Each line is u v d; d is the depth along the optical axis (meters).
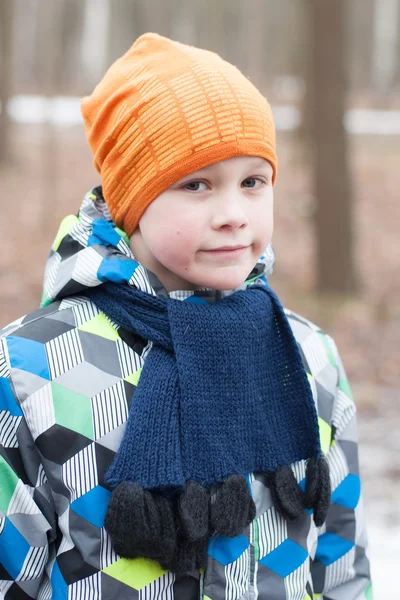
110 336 1.45
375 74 35.12
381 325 6.82
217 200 1.40
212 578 1.36
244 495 1.33
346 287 7.88
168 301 1.40
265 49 30.83
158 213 1.41
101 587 1.34
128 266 1.44
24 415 1.39
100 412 1.38
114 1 27.92
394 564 3.17
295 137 14.88
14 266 8.45
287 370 1.49
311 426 1.46
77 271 1.46
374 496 3.86
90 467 1.36
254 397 1.42
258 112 1.43
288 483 1.42
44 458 1.38
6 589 1.42
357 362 6.01
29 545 1.39
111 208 1.52
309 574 1.51
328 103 7.80
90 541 1.34
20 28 29.08
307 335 1.66
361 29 34.31
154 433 1.33
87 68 33.41
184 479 1.31
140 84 1.44
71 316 1.47
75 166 15.13
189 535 1.27
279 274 8.70
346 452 1.62
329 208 7.87
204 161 1.37
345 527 1.61
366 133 20.56
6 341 1.43
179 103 1.39
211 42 19.09
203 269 1.42
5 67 15.11
